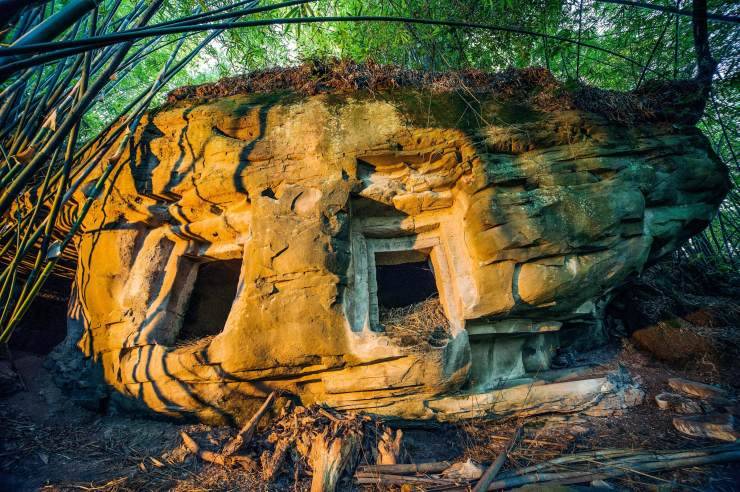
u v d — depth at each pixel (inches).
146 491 144.8
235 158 190.7
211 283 244.5
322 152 186.7
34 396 201.9
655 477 135.0
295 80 206.4
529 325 188.9
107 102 281.4
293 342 168.4
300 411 172.6
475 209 175.9
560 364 207.3
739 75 200.7
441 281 187.0
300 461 154.6
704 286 264.2
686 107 199.0
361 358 165.9
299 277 172.9
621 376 186.5
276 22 69.7
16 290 252.1
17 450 163.3
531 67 205.3
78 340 216.2
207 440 173.6
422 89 200.4
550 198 174.4
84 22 152.5
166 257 209.2
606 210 173.5
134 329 193.0
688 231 204.1
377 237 199.6
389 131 186.7
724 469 135.8
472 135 184.5
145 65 291.0
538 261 172.9
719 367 191.3
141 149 201.6
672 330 213.3
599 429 165.3
